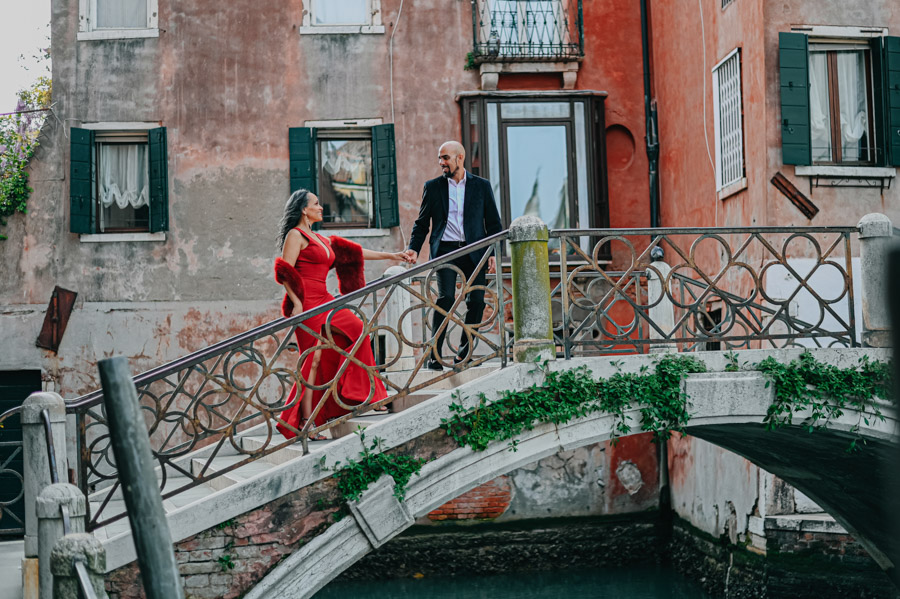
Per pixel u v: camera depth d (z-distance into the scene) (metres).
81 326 14.42
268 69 15.09
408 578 14.52
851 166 12.02
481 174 15.13
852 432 7.22
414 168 15.26
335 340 6.83
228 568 5.95
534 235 6.62
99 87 14.78
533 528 14.94
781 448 8.91
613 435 6.75
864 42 12.29
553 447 6.61
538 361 6.55
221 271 14.75
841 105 12.23
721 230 7.16
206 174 14.85
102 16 14.98
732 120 12.94
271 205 14.92
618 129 15.95
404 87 15.32
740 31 12.60
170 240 14.70
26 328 14.35
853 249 11.84
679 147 14.92
